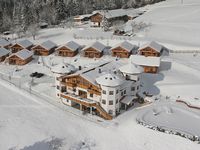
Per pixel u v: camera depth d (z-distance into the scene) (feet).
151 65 262.67
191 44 338.54
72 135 188.03
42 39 397.19
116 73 225.97
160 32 383.24
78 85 220.02
